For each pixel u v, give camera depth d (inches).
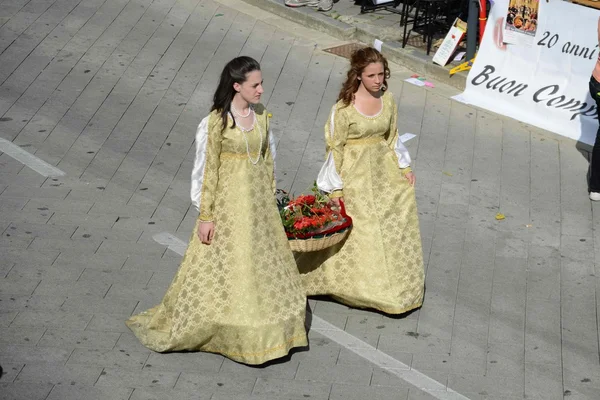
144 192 349.7
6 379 247.1
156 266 302.5
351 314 279.1
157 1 526.3
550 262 309.6
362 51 256.7
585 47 386.9
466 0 474.3
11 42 473.4
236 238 246.8
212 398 242.7
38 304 280.4
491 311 283.4
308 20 501.7
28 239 314.8
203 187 245.0
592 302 289.0
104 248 311.7
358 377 252.4
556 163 374.9
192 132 397.7
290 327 251.0
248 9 522.0
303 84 439.8
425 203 343.9
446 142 389.1
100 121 403.9
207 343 254.2
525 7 399.9
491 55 417.4
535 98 404.8
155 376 250.2
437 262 307.9
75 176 359.3
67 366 253.3
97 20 501.0
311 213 261.7
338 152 264.7
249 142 244.7
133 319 271.3
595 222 334.0
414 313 280.8
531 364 260.1
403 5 477.4
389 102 266.8
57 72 446.0
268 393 245.1
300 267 278.4
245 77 237.1
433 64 446.0
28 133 391.2
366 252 268.8
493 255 313.0
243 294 246.7
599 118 341.7
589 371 257.9
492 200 347.3
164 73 448.5
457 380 252.2
